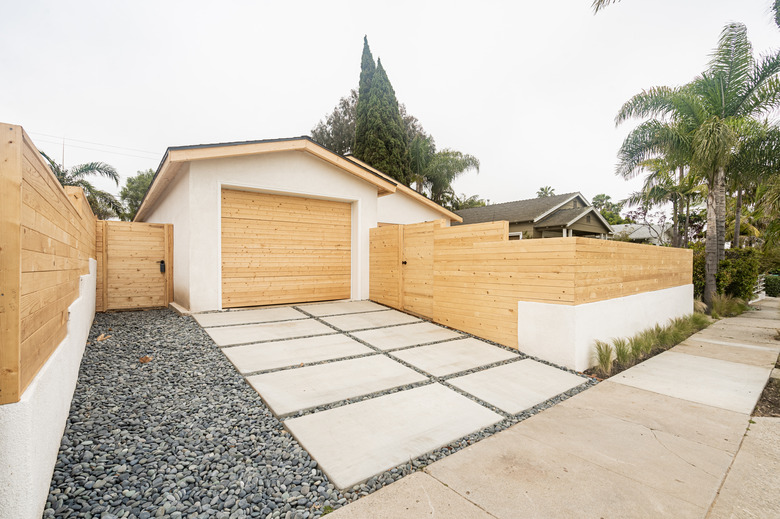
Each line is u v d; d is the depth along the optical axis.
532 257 4.76
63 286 2.45
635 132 9.85
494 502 1.85
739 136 8.73
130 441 2.36
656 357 5.07
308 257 7.89
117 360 3.93
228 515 1.74
